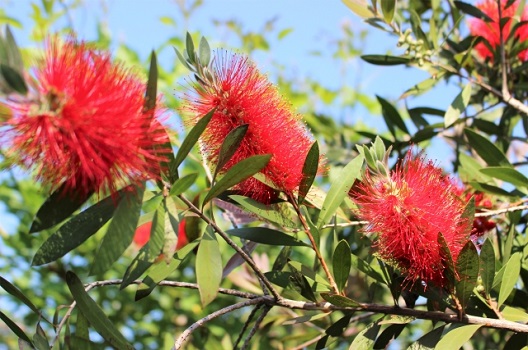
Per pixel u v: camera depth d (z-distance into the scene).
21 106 0.51
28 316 1.19
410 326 1.06
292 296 0.89
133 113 0.53
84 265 1.22
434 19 0.87
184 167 1.18
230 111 0.61
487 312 0.65
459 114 0.80
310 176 0.62
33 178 0.54
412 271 0.61
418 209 0.60
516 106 0.83
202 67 0.62
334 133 1.06
